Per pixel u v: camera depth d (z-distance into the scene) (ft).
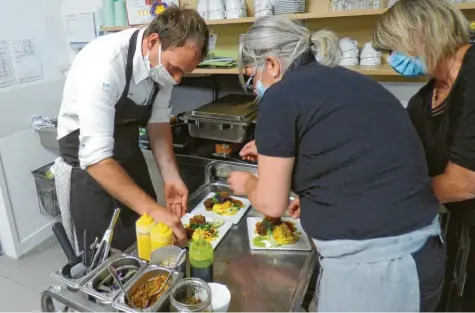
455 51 3.25
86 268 3.11
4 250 7.80
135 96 4.45
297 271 3.42
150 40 3.92
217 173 5.37
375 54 5.81
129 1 7.07
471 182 3.05
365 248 2.75
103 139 3.77
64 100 4.47
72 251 3.21
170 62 3.94
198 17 3.87
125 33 4.27
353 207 2.72
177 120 6.43
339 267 2.83
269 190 2.74
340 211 2.75
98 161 3.74
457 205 3.94
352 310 2.82
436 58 3.26
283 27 2.90
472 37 3.59
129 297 2.82
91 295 2.83
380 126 2.67
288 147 2.65
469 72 3.00
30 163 7.70
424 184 2.86
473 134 2.95
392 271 2.72
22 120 7.45
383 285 2.74
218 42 7.11
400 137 2.74
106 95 3.87
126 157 4.73
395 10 3.34
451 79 3.38
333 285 2.88
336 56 3.01
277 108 2.63
